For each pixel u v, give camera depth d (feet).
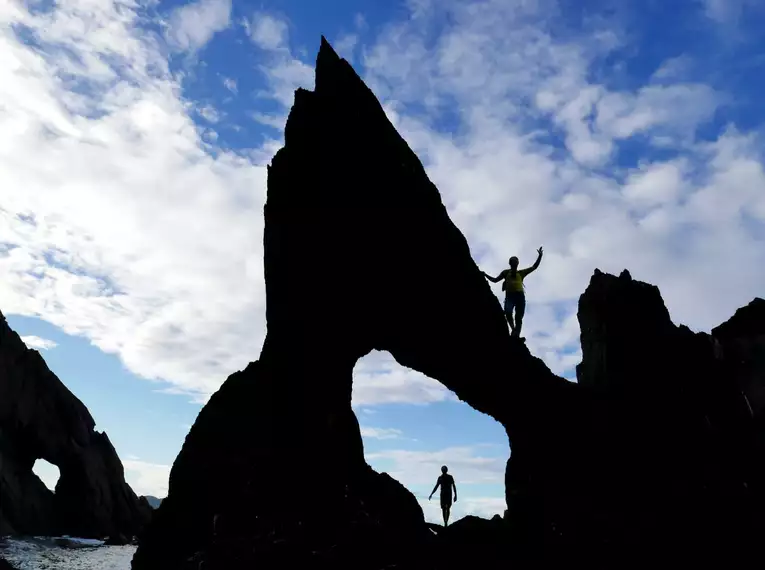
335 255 62.34
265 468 55.93
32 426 156.04
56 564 76.48
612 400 54.03
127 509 167.94
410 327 61.87
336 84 66.80
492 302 62.03
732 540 40.96
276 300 64.54
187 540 53.06
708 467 46.88
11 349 156.46
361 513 54.65
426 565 45.16
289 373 61.57
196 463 57.62
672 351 55.26
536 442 55.47
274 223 66.64
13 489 145.07
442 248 61.26
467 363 60.29
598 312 60.70
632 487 47.96
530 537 48.73
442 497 64.64
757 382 52.16
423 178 64.28
